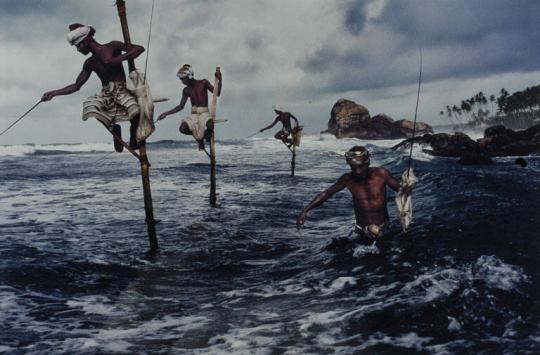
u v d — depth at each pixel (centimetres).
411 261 561
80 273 628
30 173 2175
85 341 403
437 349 340
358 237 699
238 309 480
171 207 1180
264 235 861
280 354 356
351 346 360
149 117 697
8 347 388
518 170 1797
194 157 3412
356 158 638
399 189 661
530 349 323
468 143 3033
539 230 646
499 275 468
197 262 694
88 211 1129
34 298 529
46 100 650
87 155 3866
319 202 665
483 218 728
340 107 9169
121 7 682
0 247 736
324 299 482
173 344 392
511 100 14625
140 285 587
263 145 5391
